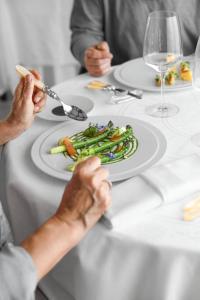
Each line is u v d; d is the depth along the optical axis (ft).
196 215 2.65
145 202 2.67
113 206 2.66
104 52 4.83
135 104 4.17
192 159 3.03
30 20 9.61
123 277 2.66
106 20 6.15
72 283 2.91
